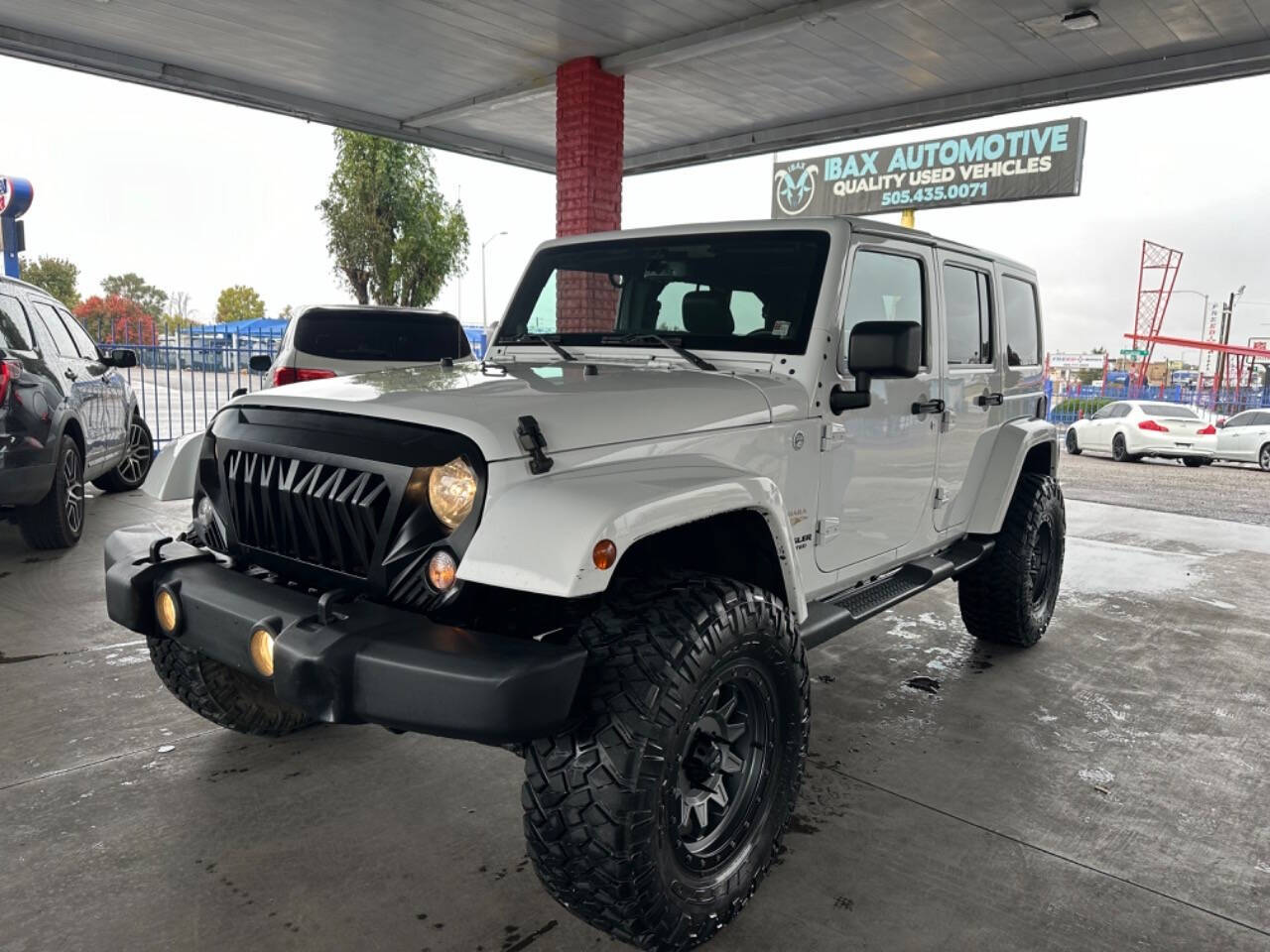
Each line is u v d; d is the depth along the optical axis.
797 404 2.73
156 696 3.64
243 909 2.28
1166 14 7.64
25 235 11.48
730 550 2.52
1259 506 10.64
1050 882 2.51
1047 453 4.69
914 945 2.22
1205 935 2.29
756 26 8.01
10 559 5.69
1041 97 9.76
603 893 1.93
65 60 9.41
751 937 2.23
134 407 7.94
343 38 8.87
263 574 2.32
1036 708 3.84
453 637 1.85
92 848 2.54
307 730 3.38
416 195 27.39
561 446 2.06
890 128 11.26
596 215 9.51
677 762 1.97
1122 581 6.37
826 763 3.25
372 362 7.24
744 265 3.01
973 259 3.90
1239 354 26.72
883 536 3.32
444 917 2.27
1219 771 3.28
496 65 9.60
